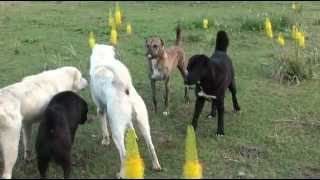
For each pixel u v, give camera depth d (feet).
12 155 17.20
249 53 29.09
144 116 17.65
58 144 16.38
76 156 18.71
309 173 17.83
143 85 24.68
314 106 22.52
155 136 20.02
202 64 19.77
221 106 20.10
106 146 19.38
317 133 20.36
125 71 18.06
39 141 16.46
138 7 45.24
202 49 29.68
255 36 32.65
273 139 19.83
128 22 35.24
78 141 19.66
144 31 33.55
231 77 21.30
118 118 17.33
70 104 17.44
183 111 22.21
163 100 23.25
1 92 17.71
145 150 19.03
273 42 31.12
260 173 17.74
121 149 17.24
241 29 34.30
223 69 20.15
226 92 23.88
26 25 34.94
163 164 18.19
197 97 20.27
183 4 47.52
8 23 35.40
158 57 21.77
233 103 22.15
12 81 24.62
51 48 29.32
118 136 17.29
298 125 20.94
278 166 18.20
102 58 19.26
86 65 26.71
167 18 38.47
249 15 38.96
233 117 21.62
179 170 17.85
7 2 47.93
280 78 25.23
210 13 41.14
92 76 18.86
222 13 41.14
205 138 19.93
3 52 28.55
